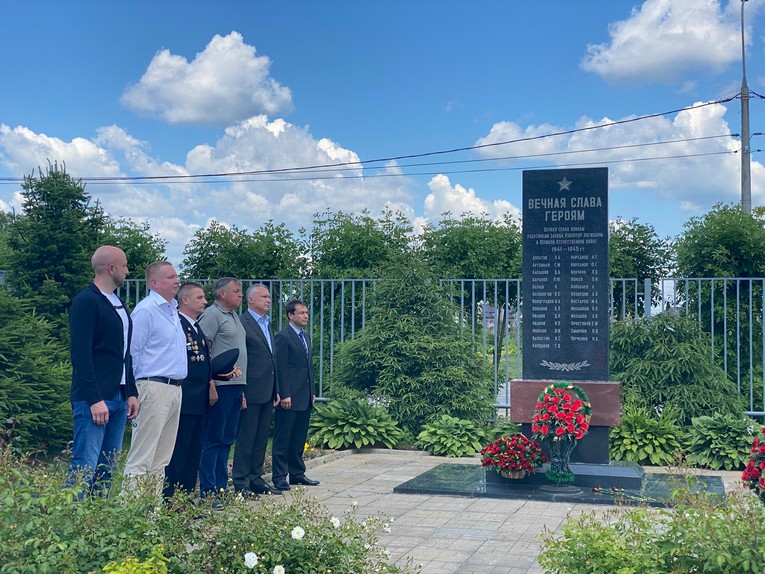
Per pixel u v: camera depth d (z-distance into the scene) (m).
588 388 8.54
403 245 15.21
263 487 7.81
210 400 6.79
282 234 14.23
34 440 8.89
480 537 6.26
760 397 11.96
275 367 7.88
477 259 15.95
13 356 9.12
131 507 3.89
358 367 11.91
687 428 10.34
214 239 14.10
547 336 8.87
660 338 10.88
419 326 11.86
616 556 3.64
